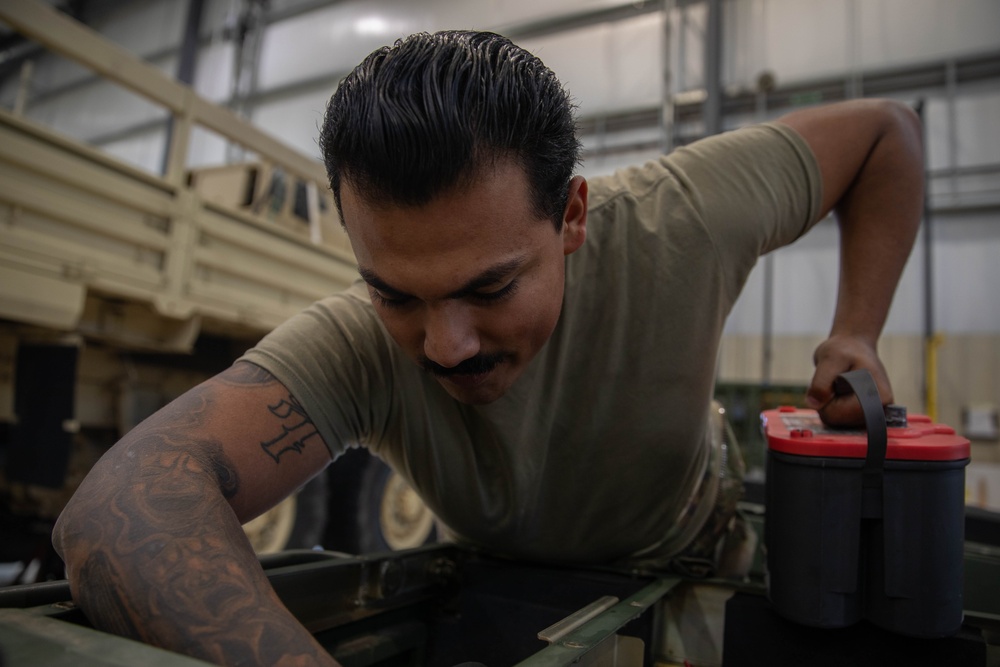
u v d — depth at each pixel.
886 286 0.82
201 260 2.31
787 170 0.80
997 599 1.07
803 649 0.68
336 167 0.51
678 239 0.76
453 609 0.90
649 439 0.80
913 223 0.86
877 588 0.63
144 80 2.05
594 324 0.77
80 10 8.06
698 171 0.79
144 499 0.53
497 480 0.81
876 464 0.62
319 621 0.73
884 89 5.19
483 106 0.47
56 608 0.53
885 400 0.74
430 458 0.79
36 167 1.77
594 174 5.78
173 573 0.49
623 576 0.86
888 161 0.85
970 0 5.06
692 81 5.63
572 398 0.79
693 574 0.87
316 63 6.91
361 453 2.79
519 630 0.85
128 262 2.06
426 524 3.21
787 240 0.86
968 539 1.53
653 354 0.77
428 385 0.75
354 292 0.80
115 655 0.39
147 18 7.74
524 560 0.92
